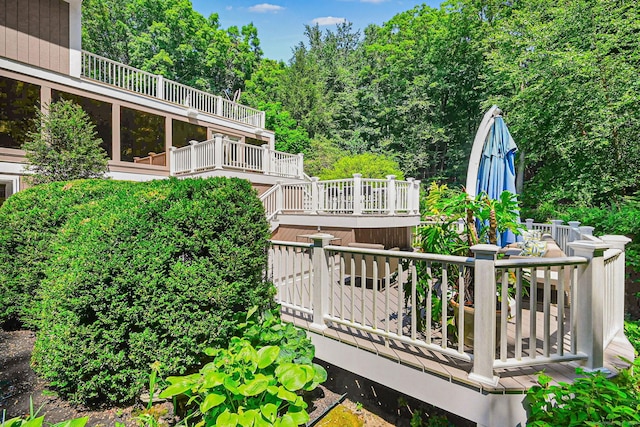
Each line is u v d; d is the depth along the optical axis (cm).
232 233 313
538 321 375
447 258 255
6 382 305
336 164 1766
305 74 2875
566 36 1158
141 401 276
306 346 318
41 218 420
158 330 281
